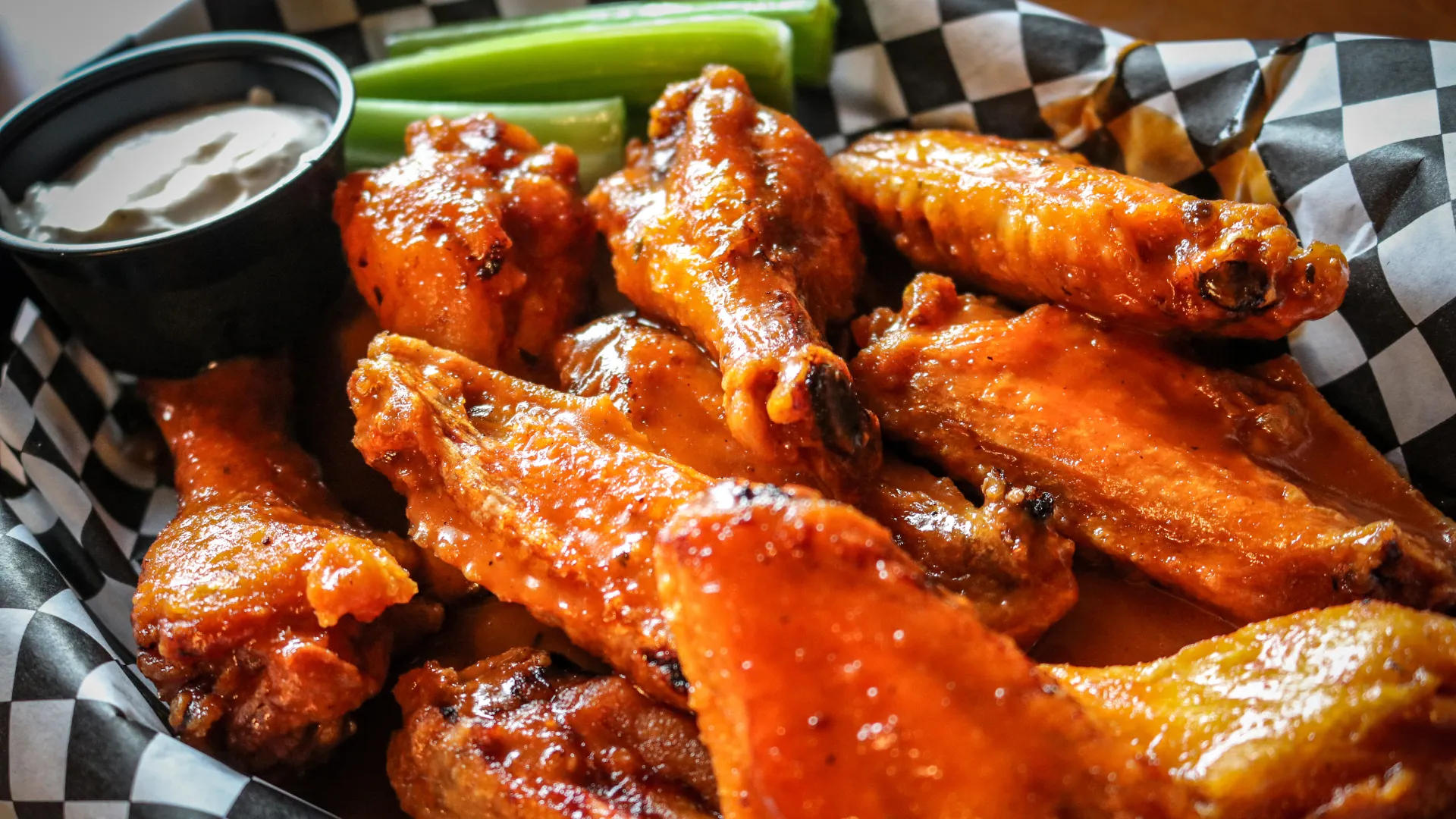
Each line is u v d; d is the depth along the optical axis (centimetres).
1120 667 18
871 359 23
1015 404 22
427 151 26
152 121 28
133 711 20
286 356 28
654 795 19
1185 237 21
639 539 20
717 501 18
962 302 24
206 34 29
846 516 17
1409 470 23
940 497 22
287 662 20
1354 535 20
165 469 27
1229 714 17
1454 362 22
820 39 30
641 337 24
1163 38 32
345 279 29
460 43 32
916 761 17
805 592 17
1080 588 22
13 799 19
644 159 27
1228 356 24
